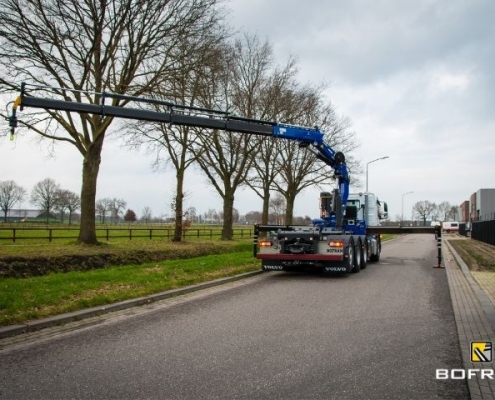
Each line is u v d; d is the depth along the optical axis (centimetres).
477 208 8262
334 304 1015
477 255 2434
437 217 14225
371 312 925
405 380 537
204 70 2138
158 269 1453
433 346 679
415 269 1795
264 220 3444
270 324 817
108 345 682
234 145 2952
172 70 1877
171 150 2450
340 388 511
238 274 1496
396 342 699
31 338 722
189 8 1895
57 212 8956
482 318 862
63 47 1753
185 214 3069
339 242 1513
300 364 592
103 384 523
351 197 2130
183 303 1028
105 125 1842
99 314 902
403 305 1005
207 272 1470
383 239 5484
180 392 499
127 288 1116
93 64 1898
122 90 1856
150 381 532
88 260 1586
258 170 3497
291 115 2964
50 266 1438
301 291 1212
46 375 553
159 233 3938
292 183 3703
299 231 1570
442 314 909
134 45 1905
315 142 1609
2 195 8862
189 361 605
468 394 497
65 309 877
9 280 1141
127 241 2459
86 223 1886
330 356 627
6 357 624
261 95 2842
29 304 879
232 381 531
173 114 1277
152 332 761
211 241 2762
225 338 721
